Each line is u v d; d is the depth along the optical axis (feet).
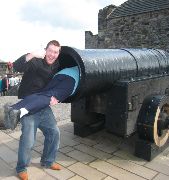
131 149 12.60
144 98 11.80
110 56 10.87
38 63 9.09
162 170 10.65
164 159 11.67
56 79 9.57
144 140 11.54
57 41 9.02
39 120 9.42
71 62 10.56
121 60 11.31
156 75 13.23
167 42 31.91
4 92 36.50
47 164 10.37
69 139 13.74
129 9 36.45
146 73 12.84
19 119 8.61
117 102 10.85
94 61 9.86
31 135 9.13
